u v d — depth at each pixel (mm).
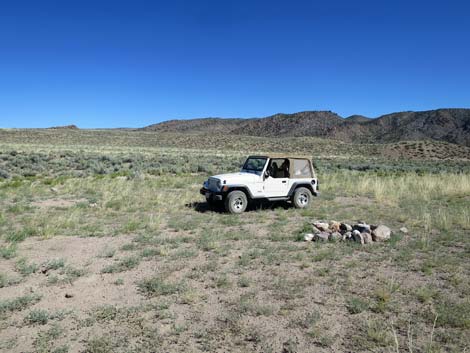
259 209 12273
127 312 4852
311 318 4633
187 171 27969
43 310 4836
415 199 14609
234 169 29453
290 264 6762
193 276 6125
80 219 10320
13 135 100000
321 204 13469
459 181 18656
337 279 6043
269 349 4035
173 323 4574
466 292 5566
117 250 7570
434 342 4191
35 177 22094
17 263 6703
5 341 4184
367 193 16391
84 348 4062
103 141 104438
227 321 4629
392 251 7582
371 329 4383
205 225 9883
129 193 14953
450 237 8516
